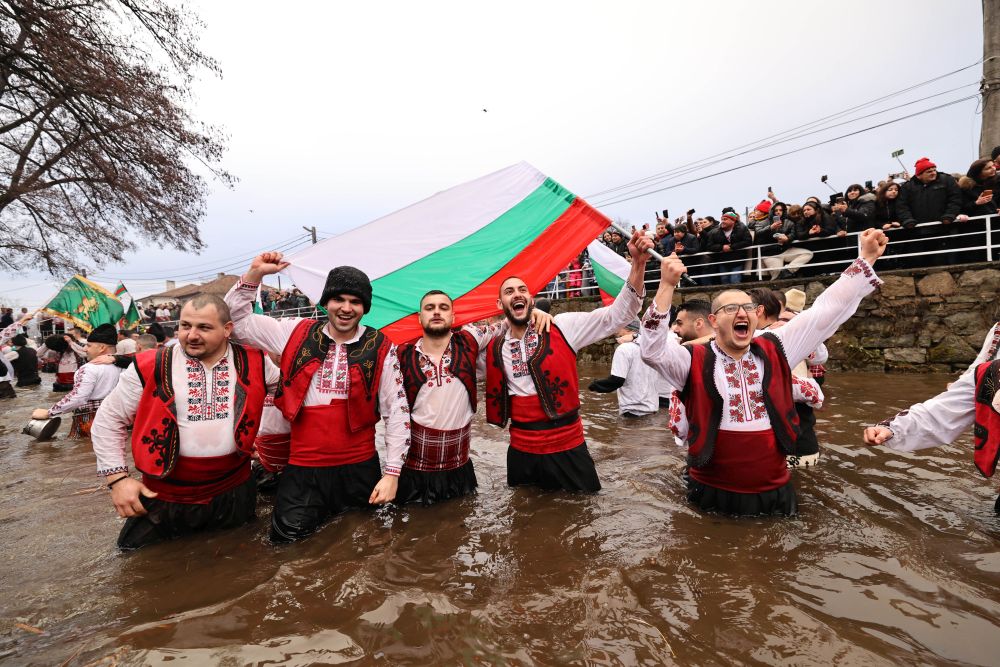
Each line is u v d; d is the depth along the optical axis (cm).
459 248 399
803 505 268
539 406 310
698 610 174
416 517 278
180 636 166
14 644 169
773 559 211
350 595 190
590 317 315
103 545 259
